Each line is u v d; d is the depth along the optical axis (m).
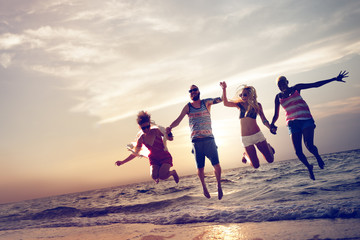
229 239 3.87
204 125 5.66
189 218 5.93
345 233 3.40
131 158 6.12
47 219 10.66
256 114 5.98
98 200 21.83
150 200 14.16
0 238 6.66
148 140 5.85
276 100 6.04
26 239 6.13
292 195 8.02
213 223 5.25
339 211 4.57
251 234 3.99
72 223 7.98
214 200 9.55
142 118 5.79
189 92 5.71
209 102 5.80
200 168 5.73
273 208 5.52
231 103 5.93
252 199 8.53
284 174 16.14
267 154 5.94
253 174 21.53
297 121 5.70
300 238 3.45
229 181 17.41
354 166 14.63
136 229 5.77
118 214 9.63
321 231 3.65
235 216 5.45
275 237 3.65
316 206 5.10
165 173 5.71
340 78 5.54
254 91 5.97
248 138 5.90
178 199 10.84
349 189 7.70
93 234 5.80
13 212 18.56
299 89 5.81
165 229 5.29
